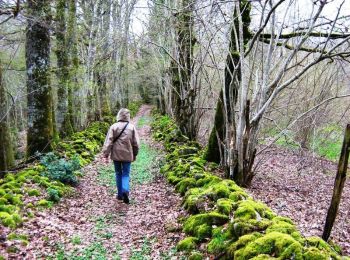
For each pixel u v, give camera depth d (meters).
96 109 16.98
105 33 16.47
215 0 6.70
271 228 3.43
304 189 7.69
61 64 10.61
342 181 3.79
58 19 10.38
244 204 4.00
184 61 10.35
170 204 5.49
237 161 6.35
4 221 4.07
